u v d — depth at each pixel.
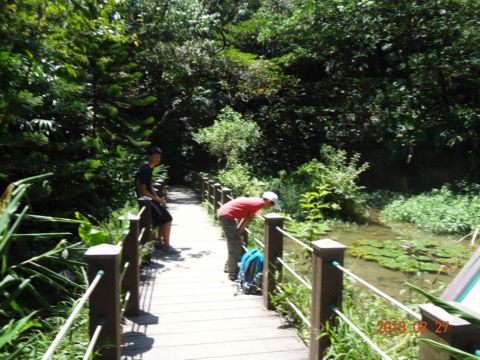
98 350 2.50
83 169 5.47
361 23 14.06
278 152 17.00
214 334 3.54
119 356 2.64
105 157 6.82
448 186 12.26
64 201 5.77
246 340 3.44
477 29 12.54
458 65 13.23
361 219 10.86
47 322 3.38
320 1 13.98
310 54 16.14
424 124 13.85
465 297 2.29
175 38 14.05
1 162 4.73
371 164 15.06
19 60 4.80
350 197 10.74
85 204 6.22
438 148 13.52
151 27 12.84
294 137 17.33
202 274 5.19
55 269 4.35
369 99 15.70
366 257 7.03
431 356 1.71
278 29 15.10
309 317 3.57
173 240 7.07
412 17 13.48
